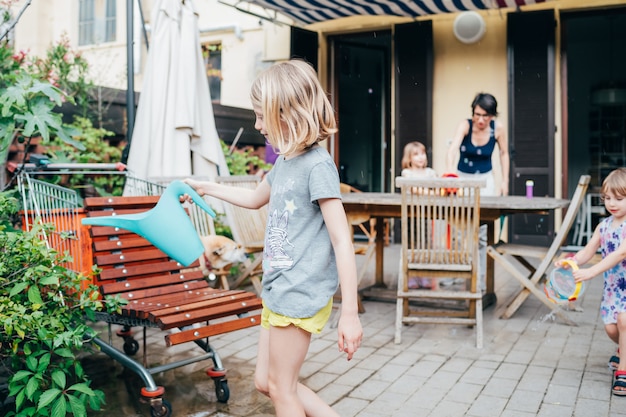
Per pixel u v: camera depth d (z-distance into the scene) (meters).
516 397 3.19
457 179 4.20
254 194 2.40
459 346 4.12
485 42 8.68
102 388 3.35
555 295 3.50
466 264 4.28
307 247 2.01
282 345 2.02
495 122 5.91
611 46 10.85
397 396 3.22
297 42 9.22
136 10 9.90
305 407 2.14
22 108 3.63
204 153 6.27
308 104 1.98
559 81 8.41
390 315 5.01
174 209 2.47
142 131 5.95
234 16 9.98
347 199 4.72
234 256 4.83
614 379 3.33
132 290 3.14
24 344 2.57
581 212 8.56
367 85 10.04
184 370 3.64
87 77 8.97
